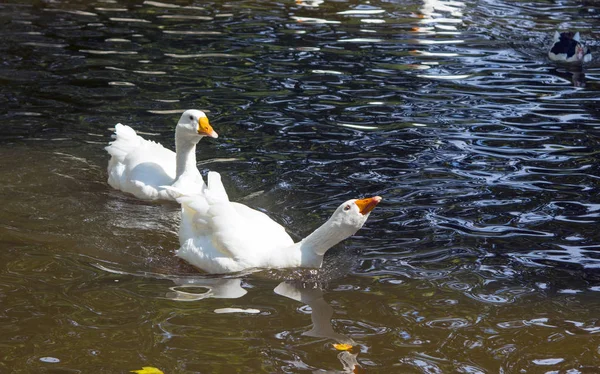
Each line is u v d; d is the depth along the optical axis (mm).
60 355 5844
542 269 7535
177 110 11758
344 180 9594
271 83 13070
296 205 8906
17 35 15031
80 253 7703
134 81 12875
